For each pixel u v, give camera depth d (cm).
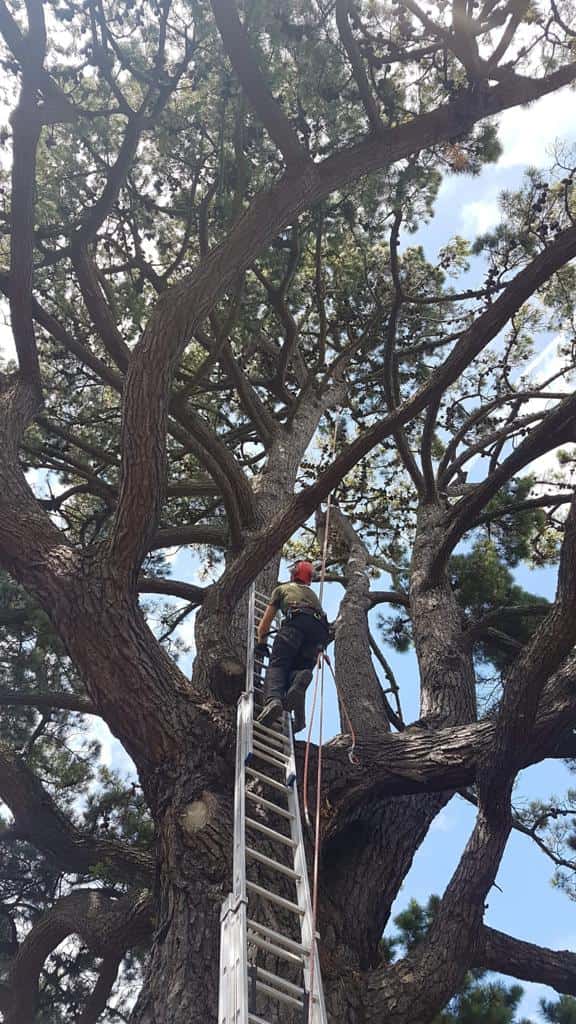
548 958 539
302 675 534
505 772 511
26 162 637
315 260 1043
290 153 628
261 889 396
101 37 741
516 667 498
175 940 445
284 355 1030
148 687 534
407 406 611
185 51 751
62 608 554
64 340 824
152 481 573
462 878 516
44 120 660
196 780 512
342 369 1222
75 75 743
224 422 1180
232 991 307
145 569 1100
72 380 1058
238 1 637
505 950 533
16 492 622
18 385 711
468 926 495
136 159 856
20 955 696
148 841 806
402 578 984
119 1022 862
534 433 614
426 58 688
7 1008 716
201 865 472
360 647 786
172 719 531
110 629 542
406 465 955
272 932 380
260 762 525
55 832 717
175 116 808
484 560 894
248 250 637
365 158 641
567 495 856
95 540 1056
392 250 873
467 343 600
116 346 808
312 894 495
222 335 820
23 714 866
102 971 738
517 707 495
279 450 999
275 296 961
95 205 763
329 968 466
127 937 635
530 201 901
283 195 631
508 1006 680
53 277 909
